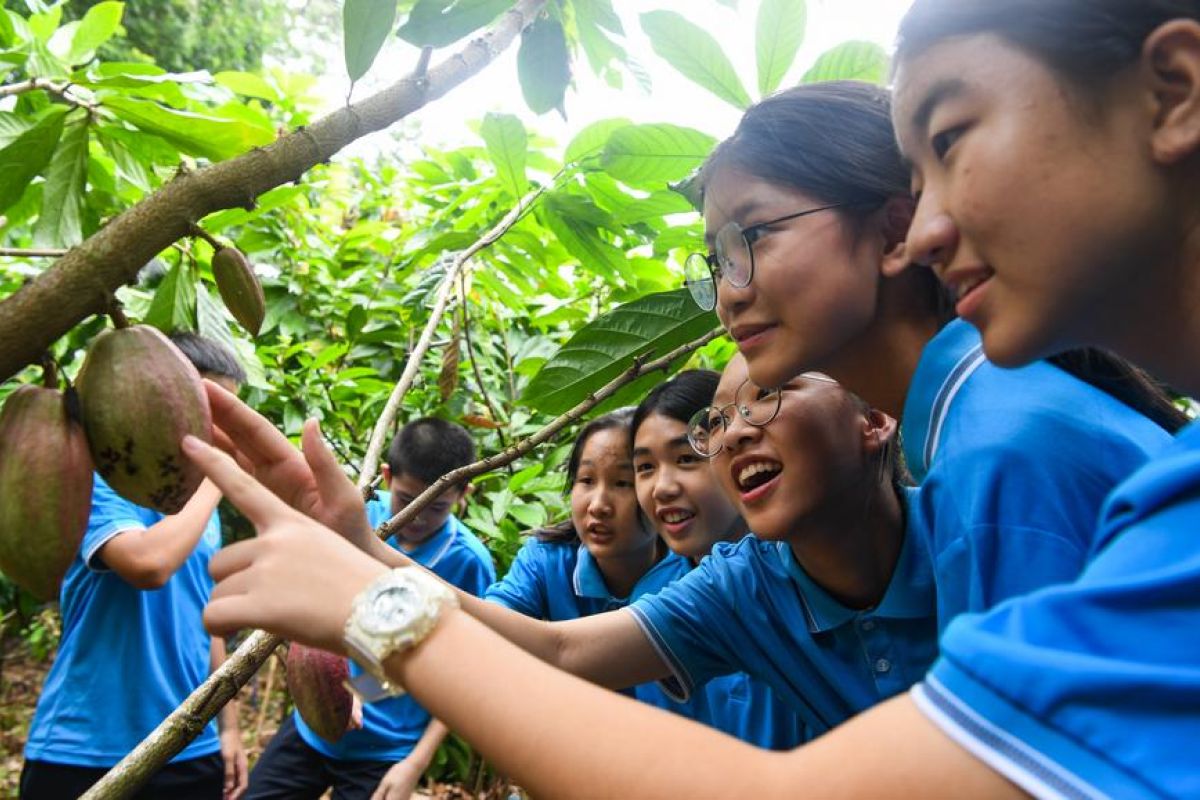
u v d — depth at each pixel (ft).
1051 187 1.97
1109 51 1.90
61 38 6.29
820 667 4.37
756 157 3.56
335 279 12.35
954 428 2.99
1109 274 2.00
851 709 4.34
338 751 9.21
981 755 1.66
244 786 9.62
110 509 7.16
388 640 2.14
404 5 5.25
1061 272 2.00
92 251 2.53
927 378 3.25
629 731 1.96
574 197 6.18
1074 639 1.70
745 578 4.64
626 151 5.42
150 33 25.96
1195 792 1.49
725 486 4.57
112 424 2.68
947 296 3.67
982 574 2.64
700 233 6.70
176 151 4.47
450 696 2.10
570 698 2.04
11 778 13.89
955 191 2.09
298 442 10.50
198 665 8.46
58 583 2.70
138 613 7.86
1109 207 1.95
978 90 2.03
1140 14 1.88
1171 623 1.65
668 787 1.87
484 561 9.22
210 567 2.40
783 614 4.49
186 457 2.76
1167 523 1.76
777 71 5.07
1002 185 2.00
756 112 3.65
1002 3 1.99
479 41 3.33
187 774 8.22
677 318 5.41
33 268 8.99
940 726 1.72
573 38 5.57
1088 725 1.59
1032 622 1.74
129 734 7.75
